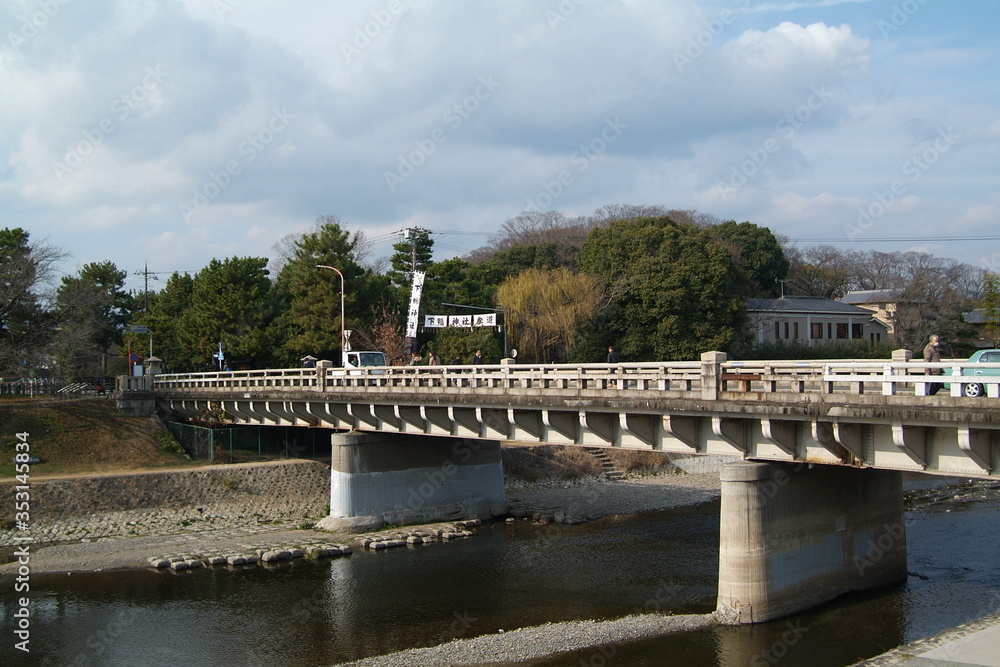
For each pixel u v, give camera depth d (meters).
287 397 44.28
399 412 37.75
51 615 28.70
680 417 26.59
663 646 24.16
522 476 52.69
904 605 26.88
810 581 26.78
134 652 25.31
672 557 34.94
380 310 72.12
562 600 29.58
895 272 114.62
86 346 58.47
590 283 70.44
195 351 69.06
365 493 41.16
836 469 27.83
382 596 30.52
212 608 29.36
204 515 42.75
